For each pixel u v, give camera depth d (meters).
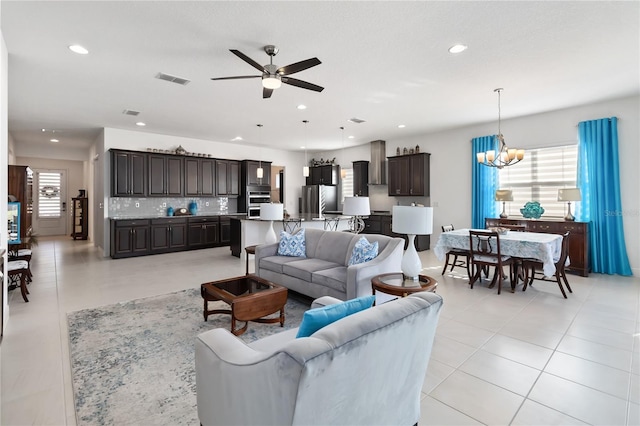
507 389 2.13
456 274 5.25
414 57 3.53
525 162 6.19
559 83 4.34
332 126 6.83
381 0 2.54
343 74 4.01
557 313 3.49
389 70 3.88
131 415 1.87
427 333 1.48
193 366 2.41
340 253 4.03
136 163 7.09
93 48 3.29
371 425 1.34
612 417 1.86
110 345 2.72
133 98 4.90
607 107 5.17
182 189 7.79
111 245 6.75
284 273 3.98
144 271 5.49
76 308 3.62
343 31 2.99
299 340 1.09
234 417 1.34
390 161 8.10
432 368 2.39
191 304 3.77
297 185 10.57
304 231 4.62
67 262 6.23
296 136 7.92
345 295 3.24
